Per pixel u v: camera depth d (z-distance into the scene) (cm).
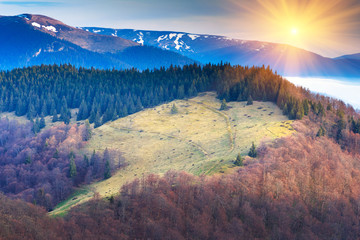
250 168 12488
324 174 12825
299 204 10831
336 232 10381
